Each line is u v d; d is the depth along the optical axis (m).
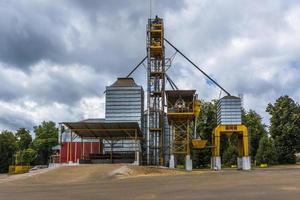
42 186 33.69
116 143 71.25
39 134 138.88
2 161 117.44
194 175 42.44
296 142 95.81
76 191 28.41
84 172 44.44
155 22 75.50
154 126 71.88
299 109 97.88
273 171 51.22
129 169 46.47
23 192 28.67
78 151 72.75
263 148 94.31
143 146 71.88
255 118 114.25
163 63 74.31
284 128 96.00
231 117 71.69
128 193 26.30
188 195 24.56
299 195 23.41
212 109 103.19
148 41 74.56
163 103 72.69
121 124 62.47
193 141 71.12
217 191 26.34
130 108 69.44
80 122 62.28
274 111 98.62
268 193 24.59
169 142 72.50
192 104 69.88
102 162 66.44
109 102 69.88
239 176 38.53
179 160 84.00
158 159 71.00
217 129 71.62
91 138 71.44
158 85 73.94
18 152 120.31
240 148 72.25
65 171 45.34
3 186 34.88
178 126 69.94
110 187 30.77
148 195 24.92
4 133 121.06
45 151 138.25
